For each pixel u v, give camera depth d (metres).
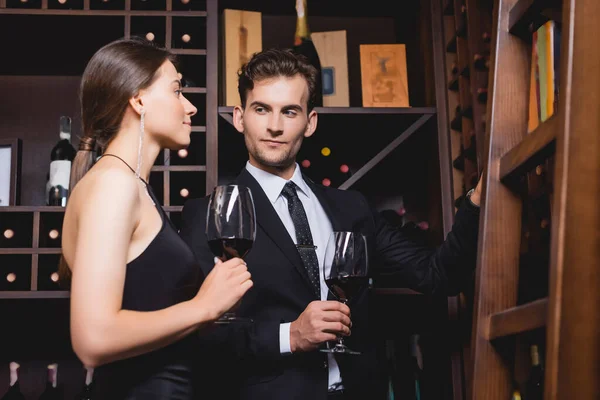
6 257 2.20
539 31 1.29
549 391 0.79
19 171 2.38
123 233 1.07
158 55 1.31
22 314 2.42
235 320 1.31
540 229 1.54
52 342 2.42
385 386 2.34
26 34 2.32
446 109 2.31
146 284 1.14
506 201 1.09
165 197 2.15
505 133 1.11
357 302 1.75
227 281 1.13
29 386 2.39
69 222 1.15
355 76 2.68
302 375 1.58
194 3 2.40
